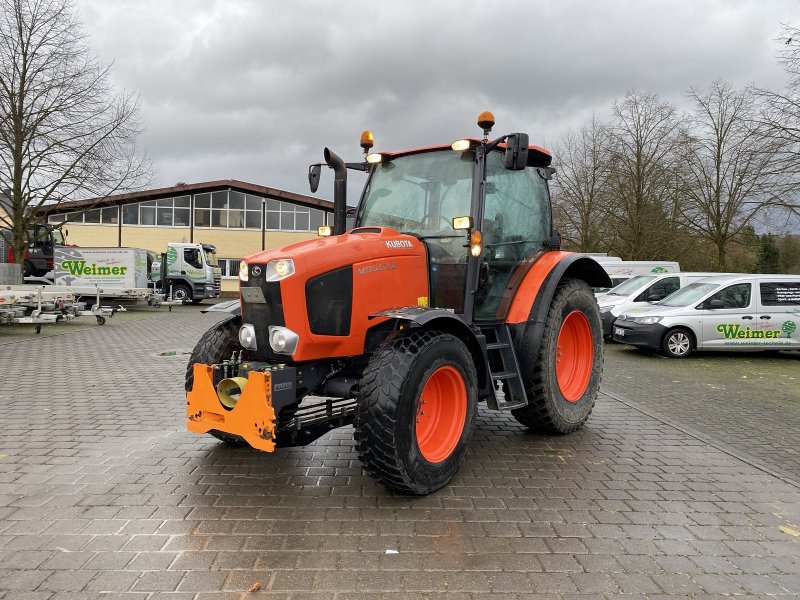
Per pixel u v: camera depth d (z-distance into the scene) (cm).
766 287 1112
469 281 449
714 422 609
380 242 434
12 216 1925
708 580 286
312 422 404
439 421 415
